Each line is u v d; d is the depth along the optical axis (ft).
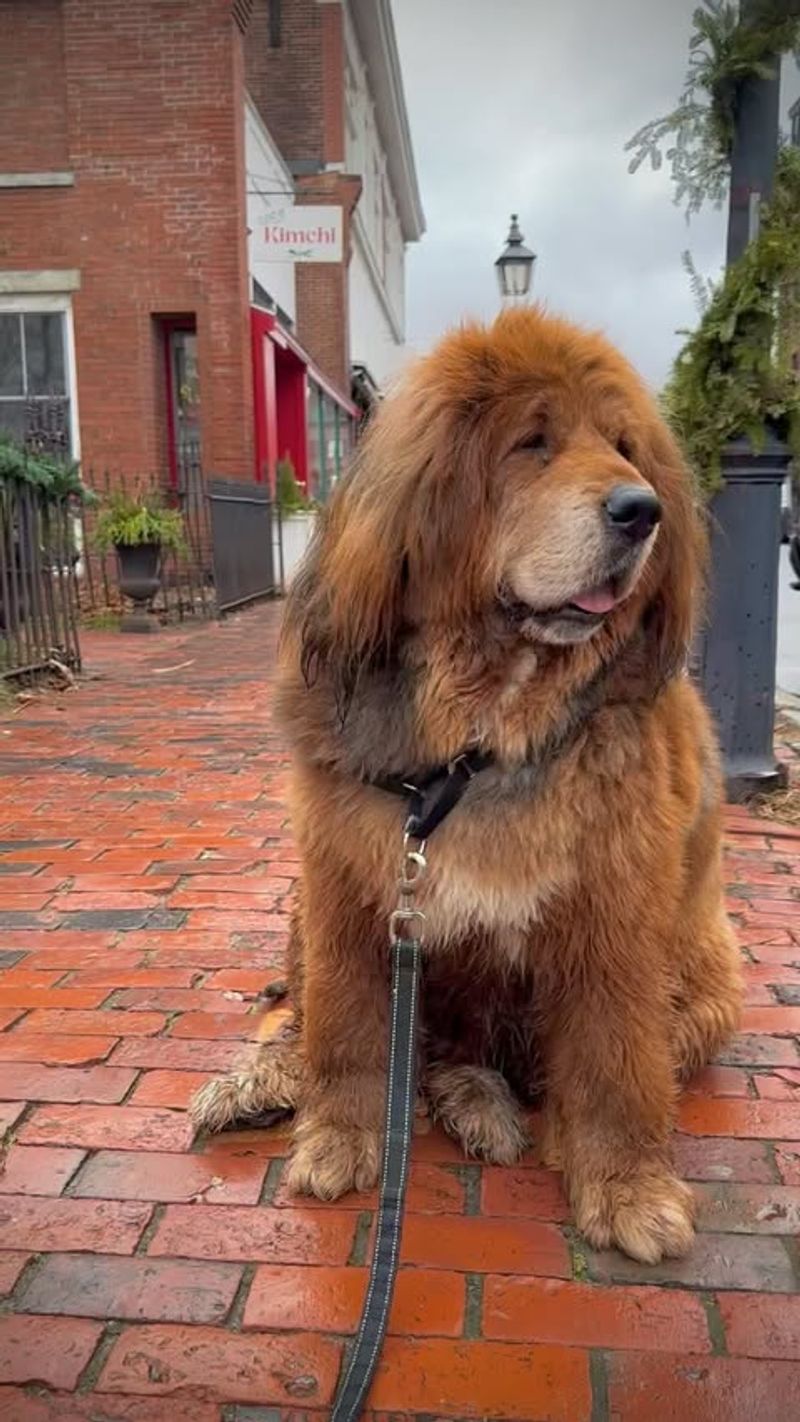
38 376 48.29
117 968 11.10
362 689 7.21
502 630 6.89
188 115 45.98
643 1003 7.25
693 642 7.79
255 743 20.79
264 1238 7.11
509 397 6.68
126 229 46.93
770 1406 5.84
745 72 13.98
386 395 7.17
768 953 11.46
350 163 84.07
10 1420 5.75
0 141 46.65
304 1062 8.25
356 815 7.27
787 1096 8.78
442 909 7.16
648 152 15.42
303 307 78.79
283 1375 6.03
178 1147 8.09
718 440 15.34
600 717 7.09
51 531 27.91
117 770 18.93
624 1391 5.93
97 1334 6.32
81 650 33.01
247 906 12.71
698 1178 7.74
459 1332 6.31
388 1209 6.54
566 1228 7.21
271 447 52.90
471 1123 7.98
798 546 22.48
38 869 14.03
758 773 16.58
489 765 7.02
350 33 81.87
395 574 6.93
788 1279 6.76
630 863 7.07
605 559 6.33
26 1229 7.20
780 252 14.47
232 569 44.11
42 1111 8.54
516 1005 8.12
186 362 51.13
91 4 45.29
